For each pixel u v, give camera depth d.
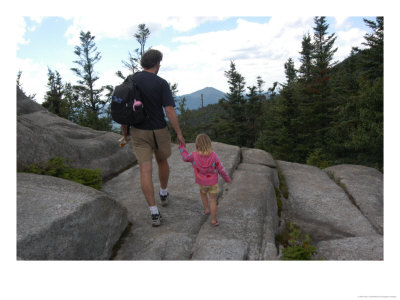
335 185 5.32
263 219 3.20
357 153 14.92
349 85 19.31
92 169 4.66
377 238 3.24
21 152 3.37
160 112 2.87
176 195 3.93
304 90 25.44
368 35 15.70
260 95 43.69
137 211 3.43
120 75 31.83
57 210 2.25
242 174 4.73
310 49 36.19
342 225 3.85
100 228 2.51
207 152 2.92
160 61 2.91
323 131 22.95
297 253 2.56
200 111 56.22
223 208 3.39
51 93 25.33
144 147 2.88
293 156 25.08
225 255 2.43
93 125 15.23
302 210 4.37
